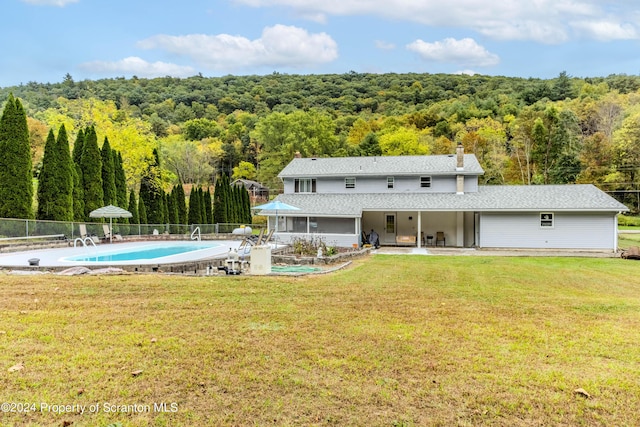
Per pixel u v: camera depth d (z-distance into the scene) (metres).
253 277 11.44
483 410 3.82
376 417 3.67
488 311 7.62
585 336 6.04
